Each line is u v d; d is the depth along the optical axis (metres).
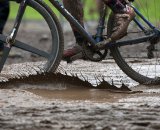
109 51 11.35
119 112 7.91
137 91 9.97
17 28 10.85
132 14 10.94
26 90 10.00
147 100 9.04
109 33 11.19
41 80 10.23
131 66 11.86
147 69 12.91
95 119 7.47
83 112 7.91
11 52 22.70
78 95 9.58
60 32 10.95
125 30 10.99
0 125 7.12
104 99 9.19
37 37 32.12
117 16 10.98
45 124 7.19
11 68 14.52
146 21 11.41
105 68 14.28
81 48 11.12
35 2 10.91
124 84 10.80
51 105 8.45
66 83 10.30
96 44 11.09
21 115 7.70
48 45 26.56
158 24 11.45
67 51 11.12
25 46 10.91
